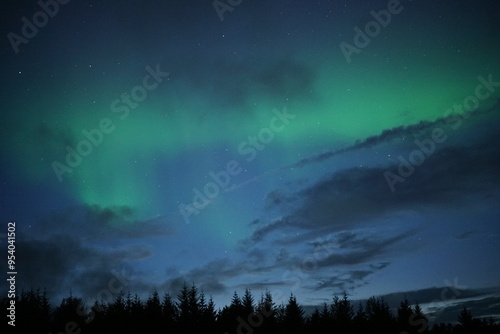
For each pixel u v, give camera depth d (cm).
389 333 3894
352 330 3909
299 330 3775
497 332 3897
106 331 3612
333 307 4078
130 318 3716
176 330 3769
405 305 4072
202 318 3844
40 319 3447
